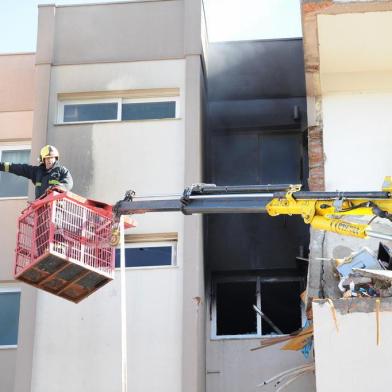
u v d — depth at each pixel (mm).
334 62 19031
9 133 21828
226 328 21234
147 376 18266
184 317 18547
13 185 21391
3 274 20359
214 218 21719
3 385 19562
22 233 13664
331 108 19172
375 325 14328
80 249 13555
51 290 14117
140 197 18453
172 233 19406
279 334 20203
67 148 20172
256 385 19594
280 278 21234
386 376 14133
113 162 20016
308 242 21344
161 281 18875
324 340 14398
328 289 17016
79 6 21328
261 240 21500
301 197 13734
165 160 19922
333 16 17562
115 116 20750
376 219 17375
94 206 13766
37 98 20594
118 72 20812
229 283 21359
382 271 14984
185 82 20484
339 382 14188
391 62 19016
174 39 20906
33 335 18734
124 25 21125
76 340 18641
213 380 19781
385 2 17188
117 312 18750
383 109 19109
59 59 20984
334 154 18859
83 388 18344
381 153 18797
